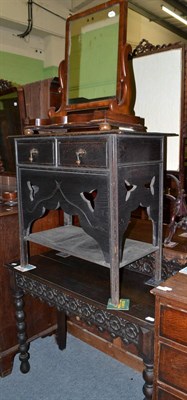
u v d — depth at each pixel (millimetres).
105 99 1287
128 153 1058
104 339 1823
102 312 1138
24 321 1597
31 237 1433
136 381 1607
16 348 1709
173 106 1513
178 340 931
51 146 1189
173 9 4594
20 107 1974
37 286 1396
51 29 4223
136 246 1306
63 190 1190
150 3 4363
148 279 1357
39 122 1341
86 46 1367
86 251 1222
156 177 1232
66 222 1752
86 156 1071
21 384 1583
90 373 1665
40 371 1676
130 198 1100
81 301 1204
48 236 1447
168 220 1782
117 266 1086
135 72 1610
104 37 1304
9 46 4125
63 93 1438
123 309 1102
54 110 1465
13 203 1766
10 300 1668
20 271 1461
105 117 1087
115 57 1264
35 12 3994
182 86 1466
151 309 1104
